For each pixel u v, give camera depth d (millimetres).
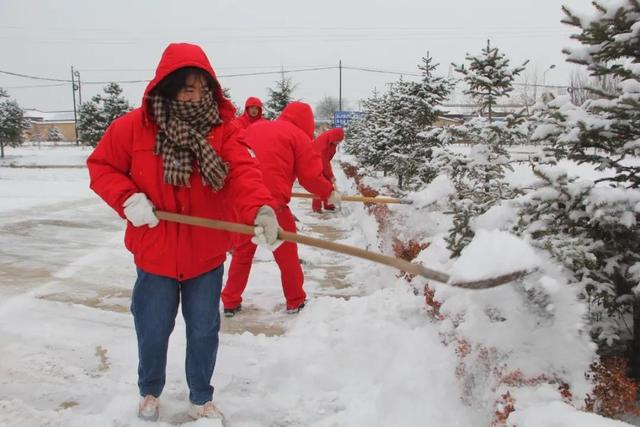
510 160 5207
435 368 3006
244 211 2590
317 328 4066
